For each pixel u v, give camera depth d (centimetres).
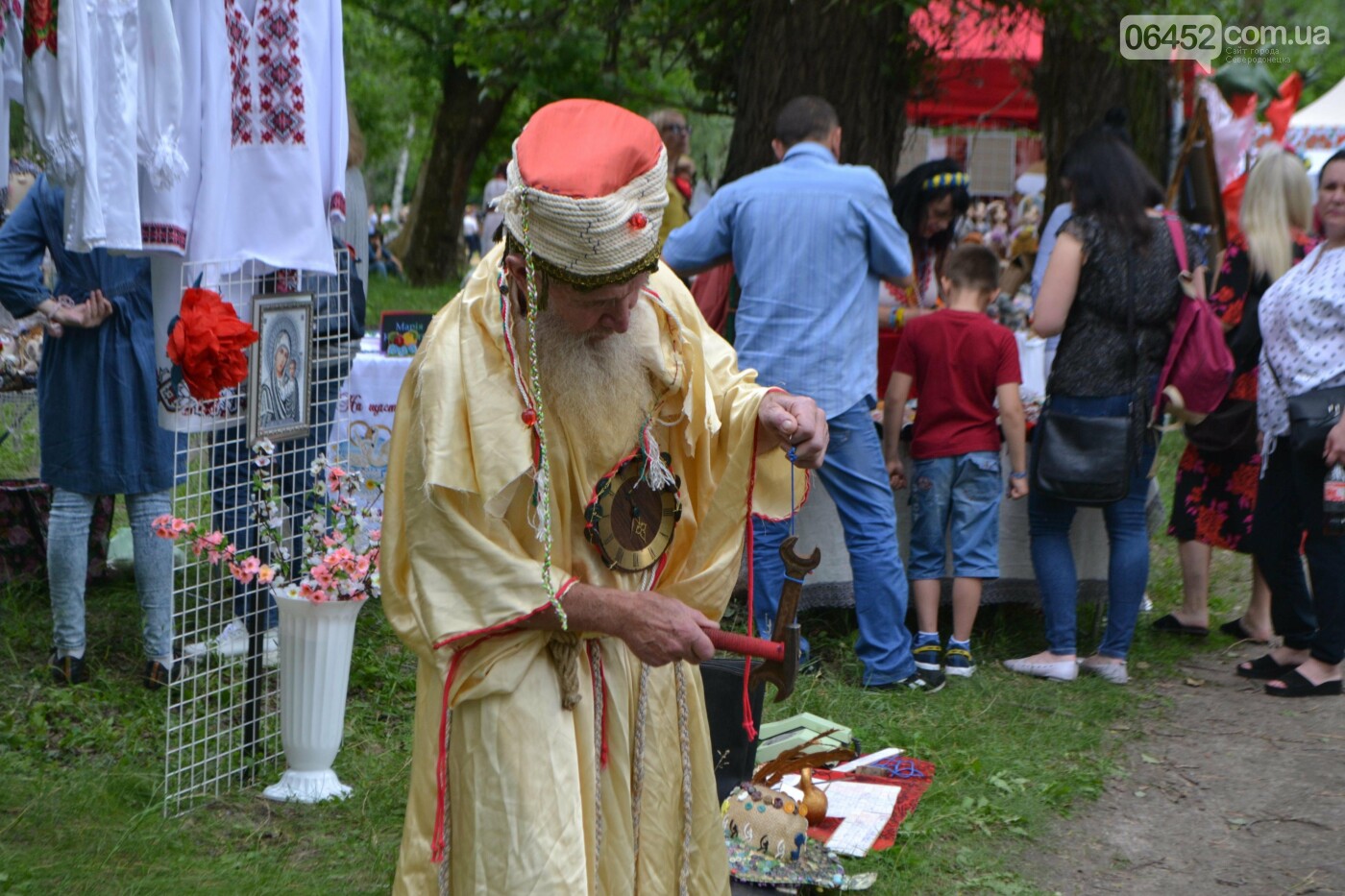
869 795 375
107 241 332
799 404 242
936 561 496
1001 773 403
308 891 318
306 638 362
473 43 845
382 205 4653
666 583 253
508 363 224
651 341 235
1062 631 495
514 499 229
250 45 366
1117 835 373
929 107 877
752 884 320
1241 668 507
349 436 522
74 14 318
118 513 654
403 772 387
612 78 995
